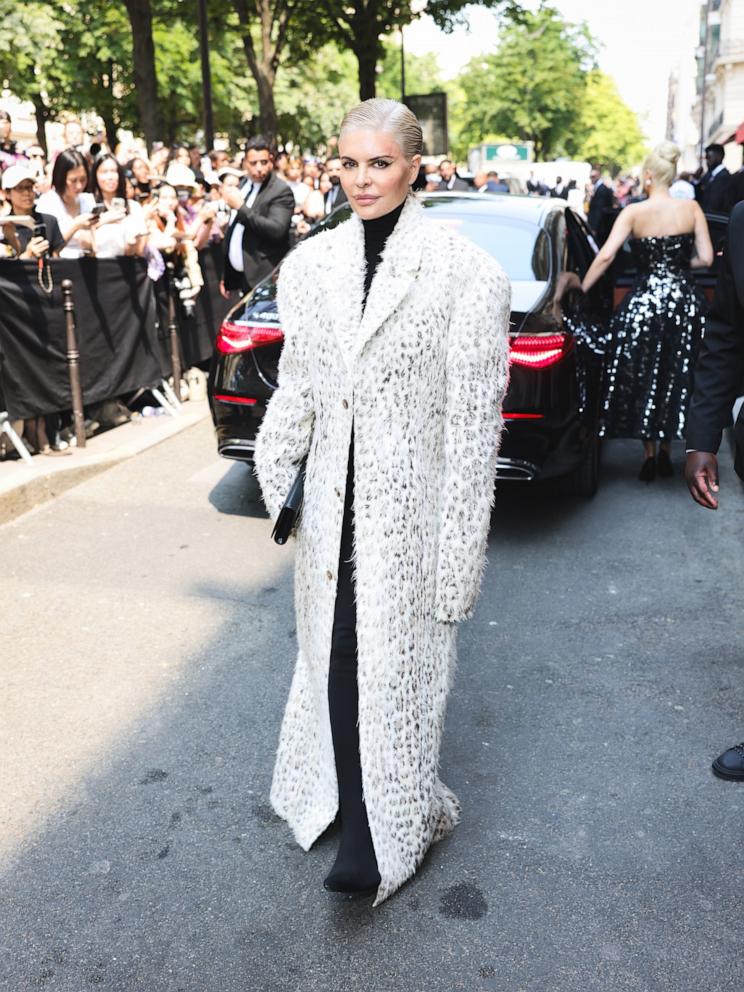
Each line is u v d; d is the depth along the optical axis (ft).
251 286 26.32
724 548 17.63
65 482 20.58
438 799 9.51
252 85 107.04
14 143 32.24
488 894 8.97
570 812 10.18
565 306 18.03
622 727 11.82
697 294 20.44
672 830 9.89
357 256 8.14
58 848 9.68
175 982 8.04
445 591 8.54
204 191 38.14
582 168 130.93
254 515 19.26
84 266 23.07
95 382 23.81
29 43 80.89
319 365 8.27
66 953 8.36
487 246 18.79
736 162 164.25
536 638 14.15
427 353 8.06
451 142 227.20
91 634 14.24
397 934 8.50
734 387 10.21
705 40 191.01
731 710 12.23
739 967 8.15
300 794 9.47
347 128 7.94
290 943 8.43
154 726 11.83
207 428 25.80
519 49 190.19
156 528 18.53
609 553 17.39
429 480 8.38
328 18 77.25
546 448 17.17
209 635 14.21
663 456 21.76
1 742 11.51
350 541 8.39
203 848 9.65
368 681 8.32
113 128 94.58
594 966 8.16
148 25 61.05
